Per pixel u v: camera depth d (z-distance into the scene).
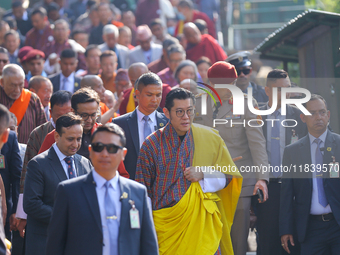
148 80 19.27
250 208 20.52
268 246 20.33
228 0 52.44
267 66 47.09
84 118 18.25
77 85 29.72
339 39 22.89
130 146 19.31
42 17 39.88
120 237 13.80
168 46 32.78
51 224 13.91
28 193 16.72
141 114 19.59
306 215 19.19
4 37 37.78
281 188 19.61
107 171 13.96
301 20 24.42
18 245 21.47
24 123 23.16
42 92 25.22
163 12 48.47
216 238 17.53
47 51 38.75
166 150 17.70
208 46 37.22
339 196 19.00
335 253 19.25
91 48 33.03
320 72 24.80
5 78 22.78
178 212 17.31
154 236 14.49
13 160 20.64
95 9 44.75
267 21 51.34
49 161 17.12
